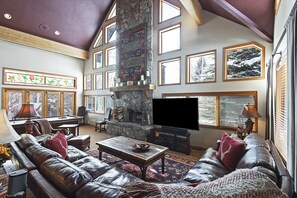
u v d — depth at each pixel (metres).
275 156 1.98
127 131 5.59
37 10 6.11
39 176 1.44
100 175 2.03
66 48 7.65
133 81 5.89
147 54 5.54
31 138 2.35
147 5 5.57
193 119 4.12
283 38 2.40
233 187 0.93
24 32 6.36
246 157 1.98
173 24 5.04
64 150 2.62
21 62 6.50
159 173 3.03
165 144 4.61
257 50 3.72
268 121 3.33
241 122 3.91
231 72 4.05
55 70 7.57
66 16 6.77
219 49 4.19
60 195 1.17
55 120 5.30
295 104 1.52
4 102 6.08
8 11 5.71
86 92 8.65
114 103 6.59
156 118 4.92
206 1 3.86
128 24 6.14
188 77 4.78
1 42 6.01
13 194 1.24
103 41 7.75
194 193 0.92
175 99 4.46
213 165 2.30
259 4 2.82
